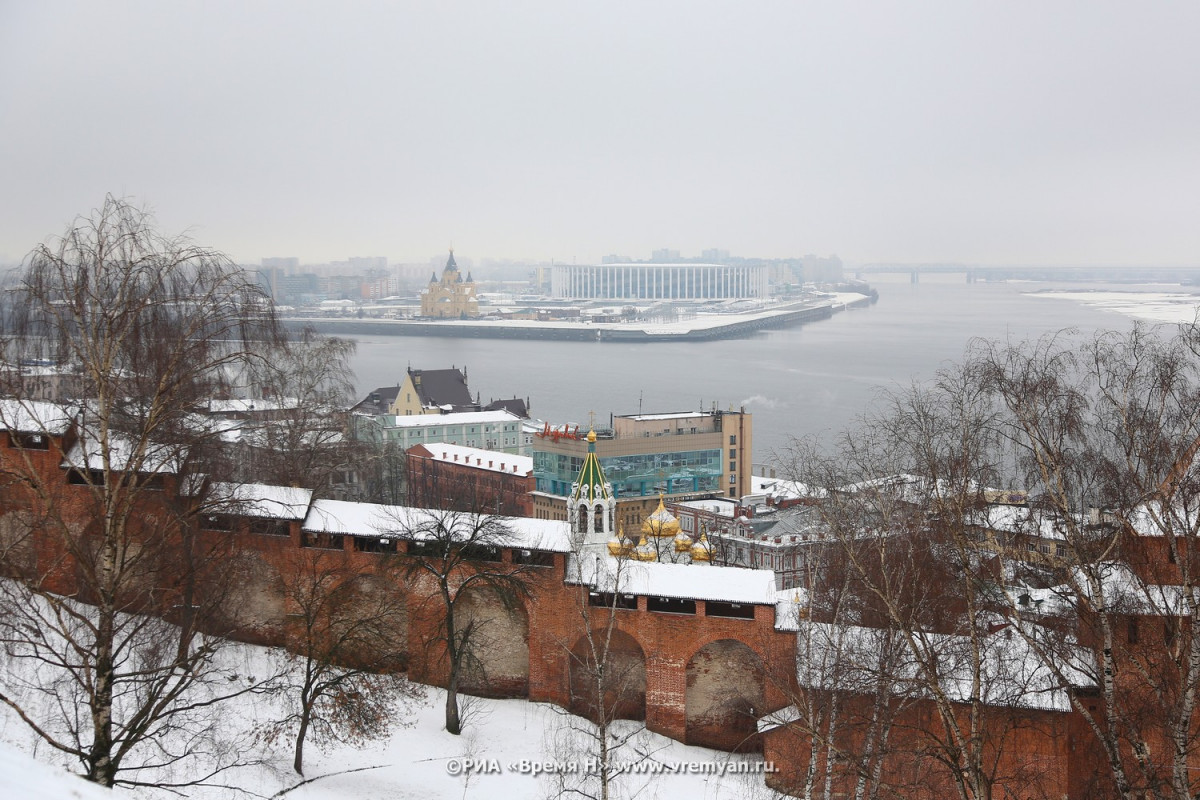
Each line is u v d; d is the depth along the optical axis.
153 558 58.84
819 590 70.44
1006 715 60.22
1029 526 56.56
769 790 70.88
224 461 70.00
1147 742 62.19
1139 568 54.16
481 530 83.44
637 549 102.69
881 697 57.66
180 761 60.22
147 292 53.88
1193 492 50.50
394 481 172.62
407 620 86.12
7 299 54.44
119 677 49.09
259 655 81.88
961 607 68.25
